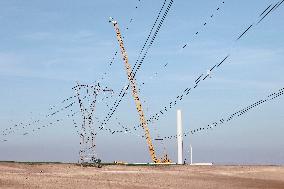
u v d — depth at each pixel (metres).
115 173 109.38
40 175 95.44
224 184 104.50
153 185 94.69
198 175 120.19
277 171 136.62
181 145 144.00
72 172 105.00
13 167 106.94
